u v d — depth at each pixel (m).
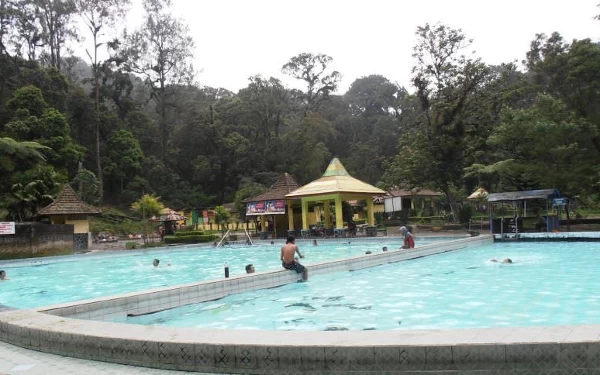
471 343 3.60
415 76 33.69
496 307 7.63
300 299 9.23
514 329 3.97
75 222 28.98
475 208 40.84
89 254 23.66
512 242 20.09
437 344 3.65
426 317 7.15
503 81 33.03
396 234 29.08
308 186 32.75
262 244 28.91
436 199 49.34
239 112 63.34
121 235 40.91
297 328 6.82
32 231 23.69
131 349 4.50
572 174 23.02
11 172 31.33
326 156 61.53
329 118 75.00
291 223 34.81
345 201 35.38
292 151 59.31
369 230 28.98
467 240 18.83
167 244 31.39
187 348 4.23
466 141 31.97
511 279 10.58
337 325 6.90
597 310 7.13
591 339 3.51
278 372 3.94
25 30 51.91
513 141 24.81
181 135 61.38
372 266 13.63
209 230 43.38
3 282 15.33
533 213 25.33
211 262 19.80
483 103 32.72
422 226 32.06
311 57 68.94
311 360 3.86
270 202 34.34
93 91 55.34
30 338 5.36
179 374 4.17
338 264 12.41
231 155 60.25
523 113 24.09
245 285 9.89
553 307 7.44
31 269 19.31
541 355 3.50
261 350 3.99
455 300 8.43
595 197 26.52
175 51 61.78
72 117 51.00
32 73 48.16
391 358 3.70
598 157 23.31
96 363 4.64
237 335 4.40
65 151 43.50
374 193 32.41
